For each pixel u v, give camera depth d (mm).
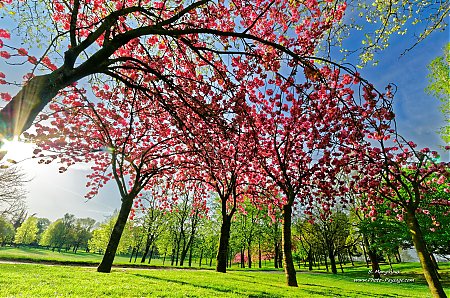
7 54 6016
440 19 7418
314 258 65000
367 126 8422
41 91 4426
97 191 19906
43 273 12305
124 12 5539
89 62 4992
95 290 8992
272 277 22547
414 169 15711
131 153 18172
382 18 8102
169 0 8305
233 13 8805
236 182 22734
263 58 6945
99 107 13367
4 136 4016
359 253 65750
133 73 8797
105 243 67125
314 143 12133
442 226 24891
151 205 45781
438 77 21406
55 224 96000
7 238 76188
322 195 16938
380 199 15867
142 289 9922
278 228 46844
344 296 13500
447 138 21328
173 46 9008
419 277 32812
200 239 55719
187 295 9625
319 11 8453
